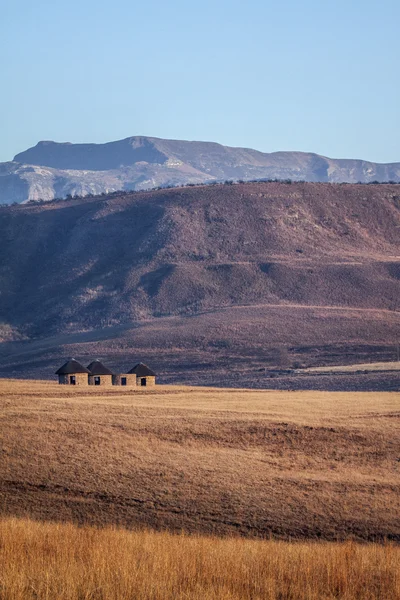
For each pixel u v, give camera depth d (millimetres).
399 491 183750
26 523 138750
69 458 199125
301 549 124562
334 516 166000
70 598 89812
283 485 184625
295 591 97938
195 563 106188
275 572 105438
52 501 172250
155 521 163250
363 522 163250
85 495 176250
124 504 171750
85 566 101625
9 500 171750
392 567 110062
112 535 128625
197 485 183125
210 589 95000
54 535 123625
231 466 199000
